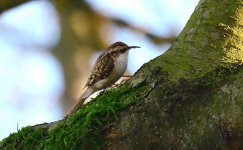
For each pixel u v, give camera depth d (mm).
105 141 6289
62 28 18328
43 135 6840
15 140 6973
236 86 6027
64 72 17891
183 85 6277
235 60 6551
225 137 5922
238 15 6887
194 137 6027
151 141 6148
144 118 6215
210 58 6566
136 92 6488
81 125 6406
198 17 6957
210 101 6070
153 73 6570
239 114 5891
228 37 6746
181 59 6621
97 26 18625
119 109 6355
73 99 17547
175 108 6156
